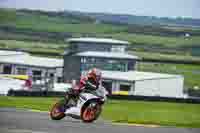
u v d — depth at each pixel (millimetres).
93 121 35562
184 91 86438
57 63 87312
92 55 87000
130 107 64000
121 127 32688
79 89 34531
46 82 80062
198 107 73500
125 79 81188
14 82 79562
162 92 82562
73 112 34062
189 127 38062
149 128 33812
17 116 34594
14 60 85438
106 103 67375
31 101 60469
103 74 84125
